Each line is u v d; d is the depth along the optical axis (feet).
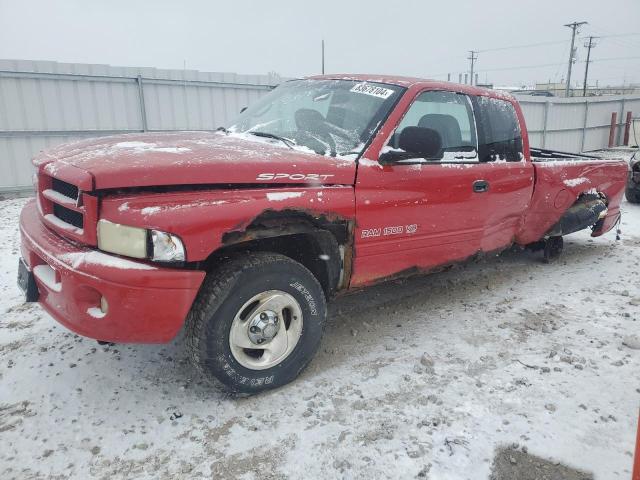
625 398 9.58
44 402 9.24
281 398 9.50
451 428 8.64
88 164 8.19
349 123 11.34
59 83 31.96
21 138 31.55
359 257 10.71
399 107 11.23
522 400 9.46
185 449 8.11
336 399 9.46
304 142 11.19
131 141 10.22
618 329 12.60
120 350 11.12
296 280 9.45
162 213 7.91
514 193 14.14
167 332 8.30
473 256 13.69
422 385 9.95
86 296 8.13
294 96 13.21
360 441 8.30
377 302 14.16
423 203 11.48
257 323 9.16
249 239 8.84
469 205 12.69
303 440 8.33
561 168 15.84
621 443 8.31
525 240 15.65
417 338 12.00
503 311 13.69
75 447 8.11
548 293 15.14
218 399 9.43
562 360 10.96
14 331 12.00
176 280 8.06
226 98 38.17
